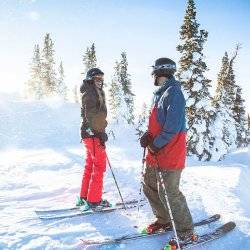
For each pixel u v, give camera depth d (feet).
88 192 20.70
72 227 18.84
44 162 40.14
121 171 34.22
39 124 106.22
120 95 161.68
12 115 110.52
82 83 20.21
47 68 193.77
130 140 118.32
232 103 116.57
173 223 15.44
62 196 25.41
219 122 91.56
